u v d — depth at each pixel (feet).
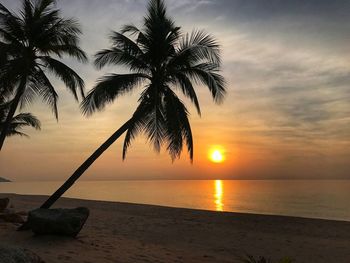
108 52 53.57
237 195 298.76
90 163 50.37
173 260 34.32
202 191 383.04
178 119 51.19
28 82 61.31
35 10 60.18
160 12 55.42
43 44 59.36
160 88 53.11
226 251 42.70
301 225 62.85
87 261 29.01
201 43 53.26
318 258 40.63
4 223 44.47
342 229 59.16
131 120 51.88
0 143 55.67
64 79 60.49
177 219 68.44
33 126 85.35
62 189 49.39
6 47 54.60
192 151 52.21
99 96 51.55
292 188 506.89
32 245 33.04
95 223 60.64
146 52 53.88
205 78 52.65
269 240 49.78
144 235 50.90
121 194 290.35
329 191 393.29
